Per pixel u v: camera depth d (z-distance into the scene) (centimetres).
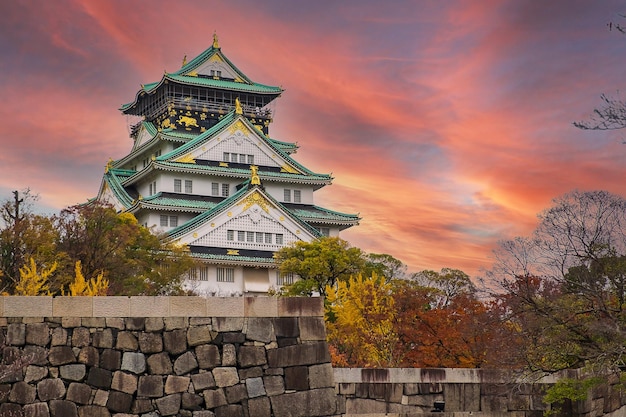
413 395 4266
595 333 4244
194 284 11438
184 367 2944
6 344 2895
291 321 3027
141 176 14250
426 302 7281
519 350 4462
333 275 10956
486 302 5891
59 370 2902
